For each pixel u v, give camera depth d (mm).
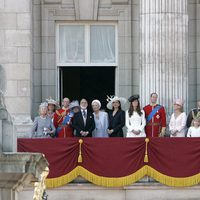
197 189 55188
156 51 61406
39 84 64875
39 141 54156
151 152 54875
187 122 56750
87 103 60250
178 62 61500
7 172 28734
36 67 64875
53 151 54344
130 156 54719
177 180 54875
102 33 65562
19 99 61500
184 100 61469
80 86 65250
